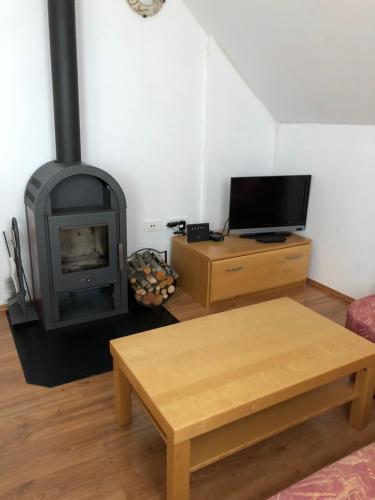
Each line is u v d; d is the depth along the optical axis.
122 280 2.87
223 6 2.78
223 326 1.97
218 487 1.62
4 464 1.70
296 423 1.70
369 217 2.98
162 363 1.67
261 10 2.58
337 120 3.10
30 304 2.97
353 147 3.02
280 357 1.73
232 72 3.33
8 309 2.92
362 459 1.25
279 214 3.38
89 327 2.76
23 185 2.82
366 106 2.75
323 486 1.15
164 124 3.21
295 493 1.14
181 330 1.93
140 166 3.21
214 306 3.11
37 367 2.34
